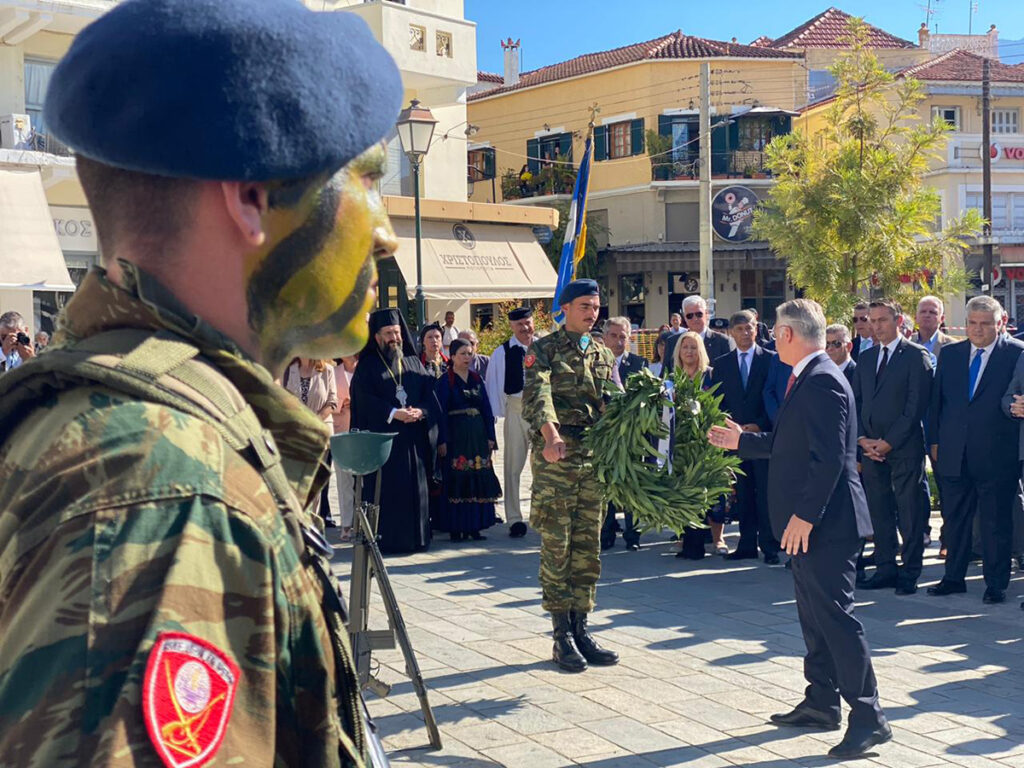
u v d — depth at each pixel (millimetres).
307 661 962
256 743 867
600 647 5965
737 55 33406
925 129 16875
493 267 23062
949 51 40281
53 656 802
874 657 6152
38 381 930
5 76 17719
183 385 939
